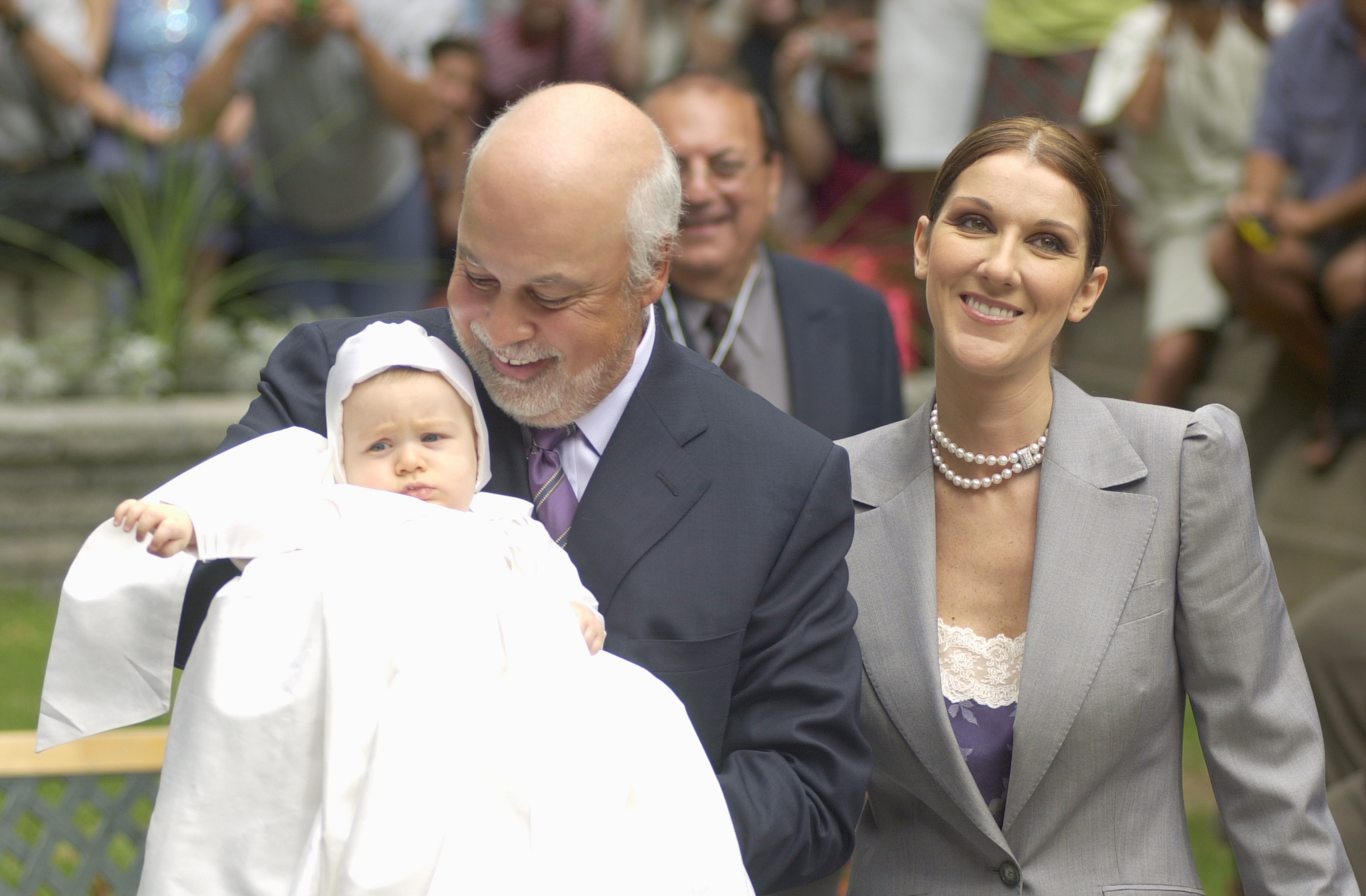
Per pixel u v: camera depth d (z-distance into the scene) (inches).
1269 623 137.1
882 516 145.1
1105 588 135.9
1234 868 244.2
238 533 119.3
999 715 138.5
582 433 134.3
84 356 372.5
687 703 129.1
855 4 441.7
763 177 211.8
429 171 389.4
